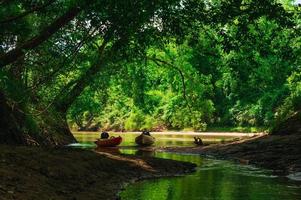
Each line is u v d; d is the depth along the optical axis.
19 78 18.22
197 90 46.38
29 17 16.17
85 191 10.69
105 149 26.83
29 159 10.99
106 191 11.35
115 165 14.66
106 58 19.52
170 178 14.48
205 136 53.47
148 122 73.38
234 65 15.61
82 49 18.66
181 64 42.72
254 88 67.62
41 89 22.30
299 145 21.36
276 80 64.12
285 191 11.87
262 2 12.80
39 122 22.48
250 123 65.88
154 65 39.88
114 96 62.03
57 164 11.70
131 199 10.66
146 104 69.94
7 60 13.12
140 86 38.41
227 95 69.69
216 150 25.39
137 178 14.14
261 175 15.36
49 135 23.69
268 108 64.00
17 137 15.81
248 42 14.61
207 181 13.81
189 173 15.91
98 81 29.69
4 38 15.70
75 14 12.95
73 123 87.94
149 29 14.89
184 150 26.98
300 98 29.12
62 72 17.25
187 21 14.57
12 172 9.44
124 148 28.11
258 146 23.88
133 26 12.87
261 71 60.69
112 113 83.25
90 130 84.62
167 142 37.16
